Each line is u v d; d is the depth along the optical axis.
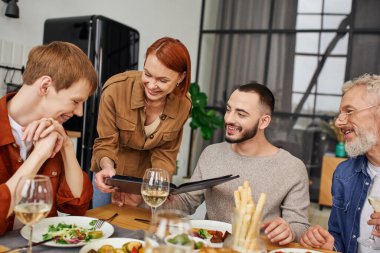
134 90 1.78
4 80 3.28
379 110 1.51
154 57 1.49
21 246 1.02
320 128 5.63
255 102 1.62
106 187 1.47
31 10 3.46
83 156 3.08
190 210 1.75
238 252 0.86
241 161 1.71
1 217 1.05
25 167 1.11
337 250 1.64
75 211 1.37
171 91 1.63
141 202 1.67
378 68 5.43
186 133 6.03
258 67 6.01
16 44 3.36
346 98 1.59
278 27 5.89
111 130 1.82
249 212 0.92
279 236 1.23
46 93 1.13
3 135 1.17
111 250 0.98
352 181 1.66
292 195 1.63
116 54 3.25
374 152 1.57
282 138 5.80
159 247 0.68
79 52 1.17
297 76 5.79
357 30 5.49
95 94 3.06
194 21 6.14
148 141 1.87
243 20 6.09
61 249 1.03
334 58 5.62
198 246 1.06
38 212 0.88
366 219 1.60
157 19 5.24
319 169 5.62
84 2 4.02
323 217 4.62
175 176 5.73
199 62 6.32
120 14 4.54
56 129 1.18
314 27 5.71
